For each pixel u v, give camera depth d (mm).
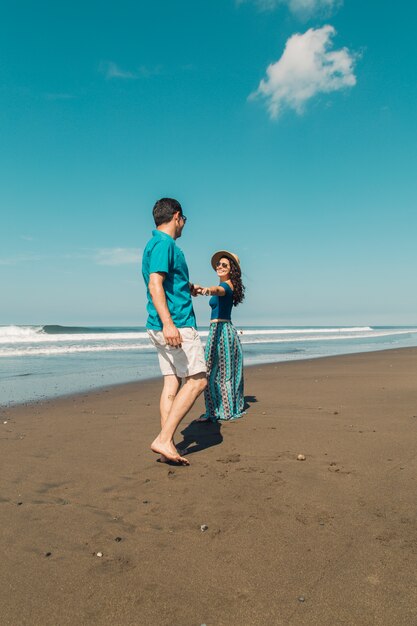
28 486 2604
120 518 2174
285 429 3930
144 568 1724
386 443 3422
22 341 23344
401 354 13703
